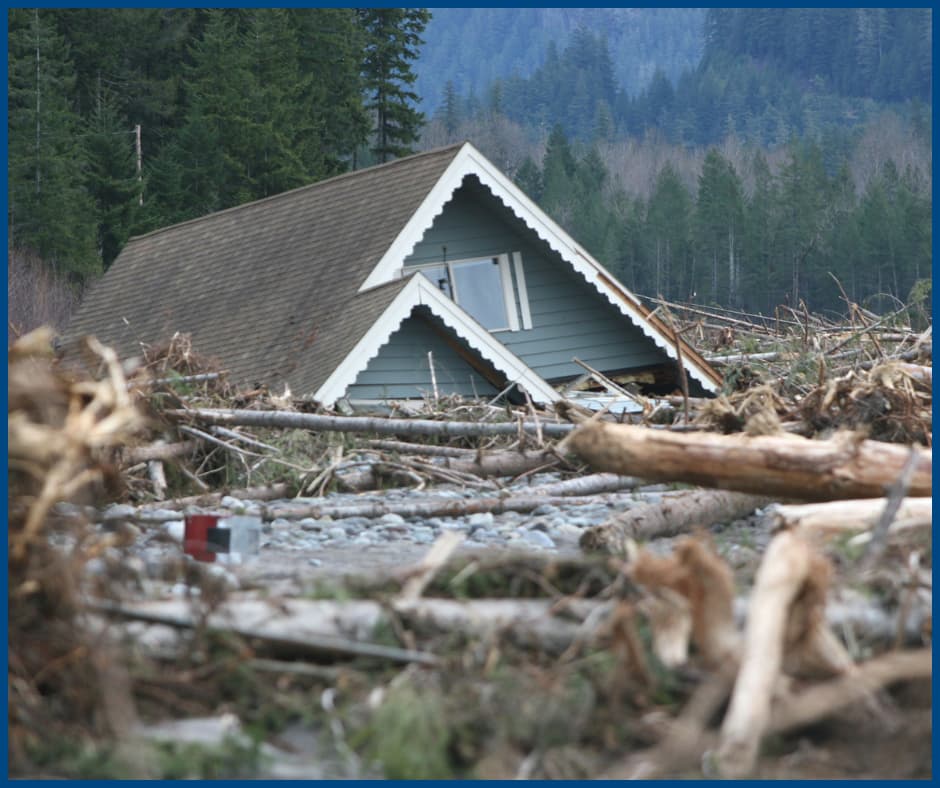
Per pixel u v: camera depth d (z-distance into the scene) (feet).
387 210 119.55
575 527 59.26
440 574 35.01
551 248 121.70
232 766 27.50
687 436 46.26
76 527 33.63
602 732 28.43
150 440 72.08
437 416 86.99
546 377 126.00
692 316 165.58
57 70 328.29
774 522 43.14
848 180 568.41
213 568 41.75
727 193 529.45
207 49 356.59
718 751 26.99
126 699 28.50
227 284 133.49
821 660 29.73
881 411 70.69
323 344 106.93
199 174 335.67
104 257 317.83
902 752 28.07
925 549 36.78
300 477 71.36
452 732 28.19
